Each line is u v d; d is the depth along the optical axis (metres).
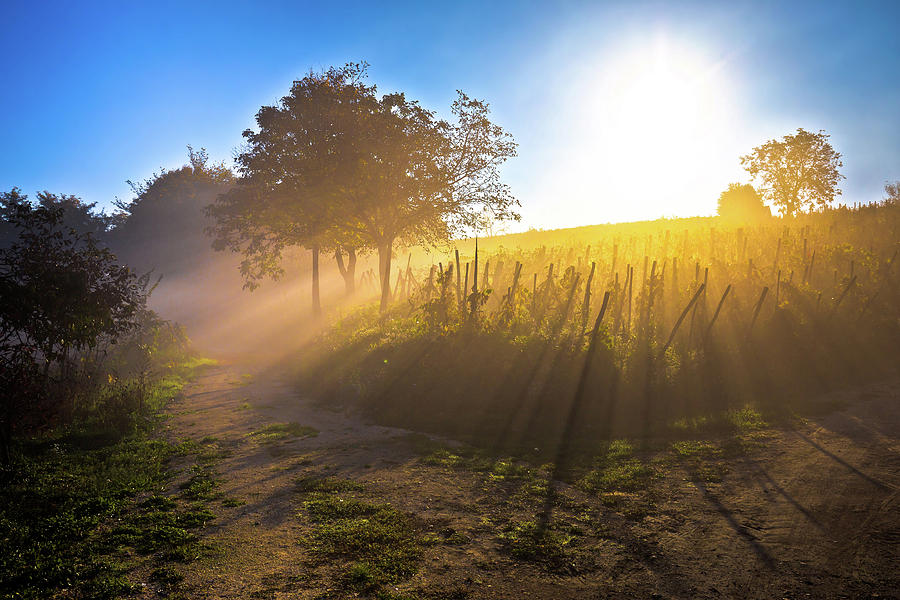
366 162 19.58
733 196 49.16
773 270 15.68
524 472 7.47
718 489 6.48
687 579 4.48
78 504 6.27
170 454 8.82
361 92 21.20
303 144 20.86
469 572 4.70
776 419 9.14
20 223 9.40
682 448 8.09
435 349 12.67
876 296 13.88
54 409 9.24
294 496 6.73
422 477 7.39
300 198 20.59
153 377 15.84
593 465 7.68
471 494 6.70
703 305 12.42
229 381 16.59
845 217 28.36
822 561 4.63
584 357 11.09
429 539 5.37
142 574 4.67
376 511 6.15
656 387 10.45
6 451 7.68
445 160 21.28
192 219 47.59
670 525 5.57
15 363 8.40
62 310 9.00
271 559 4.96
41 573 4.58
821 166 48.50
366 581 4.50
